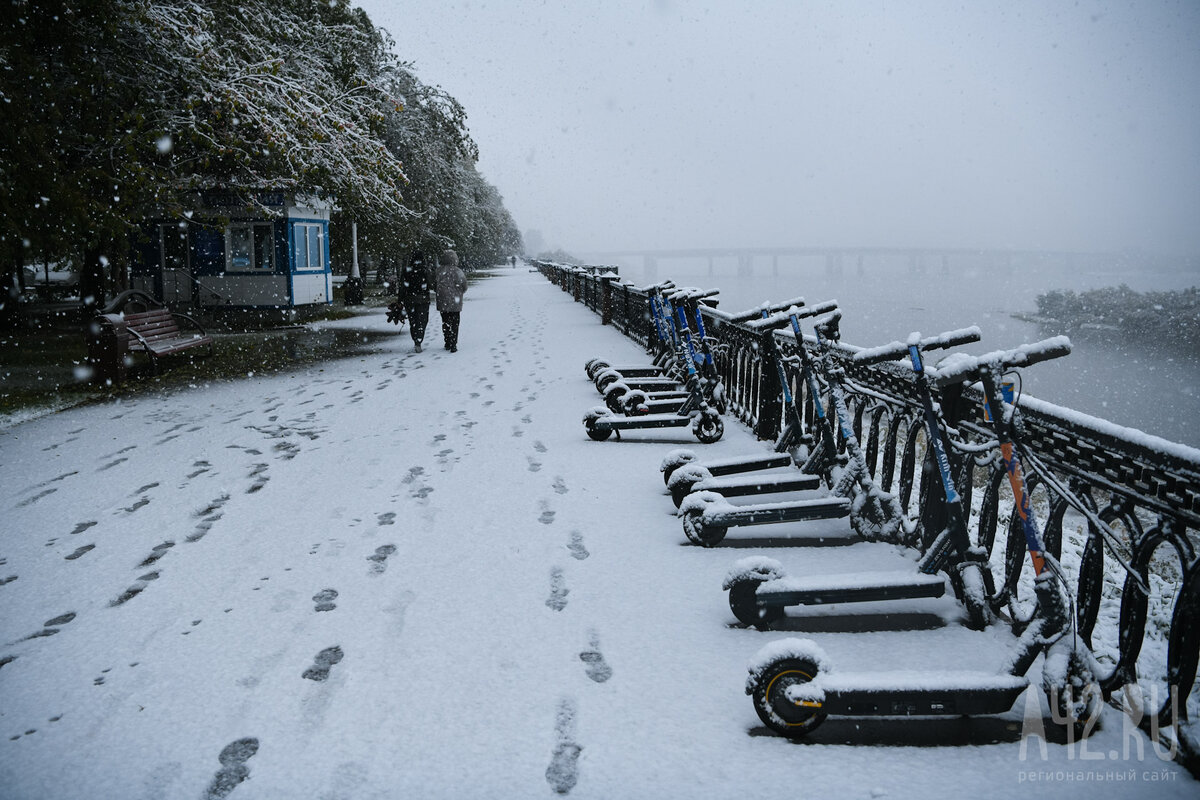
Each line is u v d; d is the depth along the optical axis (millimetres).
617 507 5422
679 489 5230
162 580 4297
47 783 2623
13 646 3582
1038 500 7848
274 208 23141
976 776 2578
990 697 2740
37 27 11695
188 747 2801
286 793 2541
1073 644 2857
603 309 19609
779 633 3572
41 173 10648
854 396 5484
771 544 4648
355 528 5078
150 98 13797
